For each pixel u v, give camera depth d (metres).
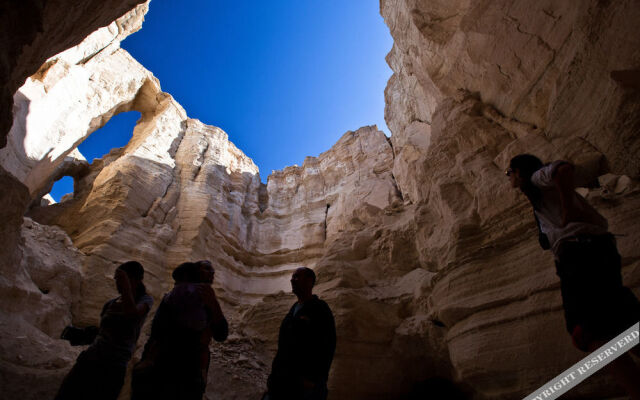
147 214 16.19
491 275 6.03
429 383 7.57
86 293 11.49
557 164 2.19
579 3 5.31
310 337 2.87
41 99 12.59
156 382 2.53
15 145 11.20
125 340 3.21
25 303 8.02
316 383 2.70
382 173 19.39
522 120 7.59
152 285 13.69
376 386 7.43
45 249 11.19
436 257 8.46
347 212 18.50
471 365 5.65
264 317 9.44
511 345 5.23
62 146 14.61
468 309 6.02
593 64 5.24
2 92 3.71
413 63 11.60
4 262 7.33
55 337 9.02
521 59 7.03
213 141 22.62
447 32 8.76
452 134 8.83
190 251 15.76
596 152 5.55
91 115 16.47
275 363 3.04
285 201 23.58
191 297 2.90
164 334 2.74
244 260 19.84
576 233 2.07
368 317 8.13
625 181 5.25
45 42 5.71
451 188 8.11
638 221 4.65
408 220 10.58
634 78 4.71
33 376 5.37
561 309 4.91
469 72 8.66
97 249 12.86
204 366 2.84
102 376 3.00
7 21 3.23
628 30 4.58
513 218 6.27
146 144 18.66
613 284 1.90
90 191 17.89
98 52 17.12
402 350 7.74
